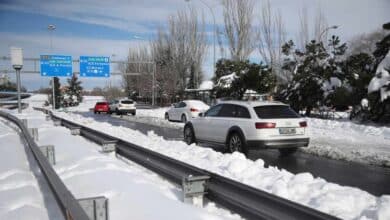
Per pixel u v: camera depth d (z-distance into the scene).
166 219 4.27
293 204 3.78
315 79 25.89
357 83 22.64
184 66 56.84
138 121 27.17
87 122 21.48
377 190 6.74
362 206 4.83
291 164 9.45
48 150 7.58
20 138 12.63
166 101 56.44
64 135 12.84
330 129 17.81
